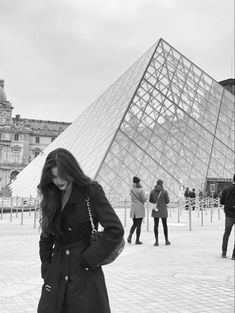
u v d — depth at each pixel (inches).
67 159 174.4
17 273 464.4
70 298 169.5
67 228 174.9
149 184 1612.9
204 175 1754.4
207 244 728.3
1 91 6520.7
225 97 2277.3
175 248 676.1
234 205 582.6
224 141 1975.9
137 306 345.4
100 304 172.6
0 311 321.7
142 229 992.9
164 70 2144.4
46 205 174.1
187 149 1820.9
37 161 2425.0
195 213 1588.3
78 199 175.8
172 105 1982.0
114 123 1823.3
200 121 1999.3
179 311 333.1
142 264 530.9
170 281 436.8
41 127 7229.3
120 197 1534.2
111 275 464.8
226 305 351.6
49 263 180.4
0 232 892.0
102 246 172.4
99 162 1598.2
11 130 6422.2
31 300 354.6
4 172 6299.2
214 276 462.6
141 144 1729.8
